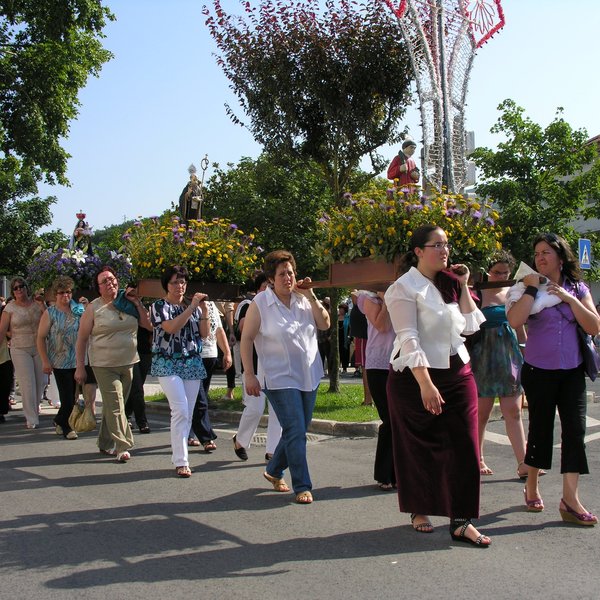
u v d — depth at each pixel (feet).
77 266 33.19
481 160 66.69
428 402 14.83
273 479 20.68
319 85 41.14
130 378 25.67
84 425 25.81
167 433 30.78
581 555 14.76
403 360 15.06
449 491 15.49
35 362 33.37
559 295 16.62
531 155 66.08
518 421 21.39
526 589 12.94
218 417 35.14
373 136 43.06
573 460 16.79
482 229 20.42
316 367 19.89
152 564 14.61
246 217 86.28
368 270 20.38
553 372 16.96
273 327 19.30
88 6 72.90
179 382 23.04
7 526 17.35
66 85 78.43
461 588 13.01
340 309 63.41
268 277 19.74
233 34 42.04
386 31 40.55
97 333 24.85
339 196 43.68
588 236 70.90
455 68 40.32
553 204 65.72
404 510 15.96
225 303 39.81
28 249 122.42
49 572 14.23
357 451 26.25
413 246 15.66
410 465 15.84
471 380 15.65
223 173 93.56
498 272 21.30
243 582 13.53
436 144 38.75
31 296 34.04
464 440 15.43
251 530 16.85
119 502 19.51
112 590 13.24
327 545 15.64
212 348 30.73
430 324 15.25
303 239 84.33
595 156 67.62
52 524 17.49
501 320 21.27
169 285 23.47
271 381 19.38
